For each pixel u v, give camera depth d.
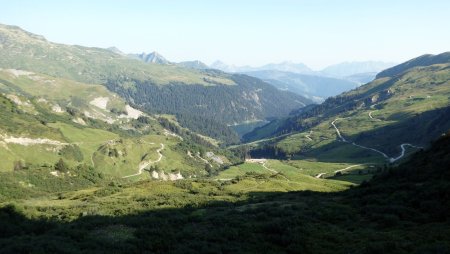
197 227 50.66
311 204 68.25
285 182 147.88
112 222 53.75
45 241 36.91
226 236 43.72
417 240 39.59
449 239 39.25
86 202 99.56
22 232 48.91
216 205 84.62
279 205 70.69
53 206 87.81
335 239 43.16
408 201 57.84
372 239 41.69
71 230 44.69
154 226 51.03
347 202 68.00
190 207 80.81
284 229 46.66
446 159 73.06
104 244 38.22
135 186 135.12
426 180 68.81
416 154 91.31
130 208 79.38
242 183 143.75
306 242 41.88
